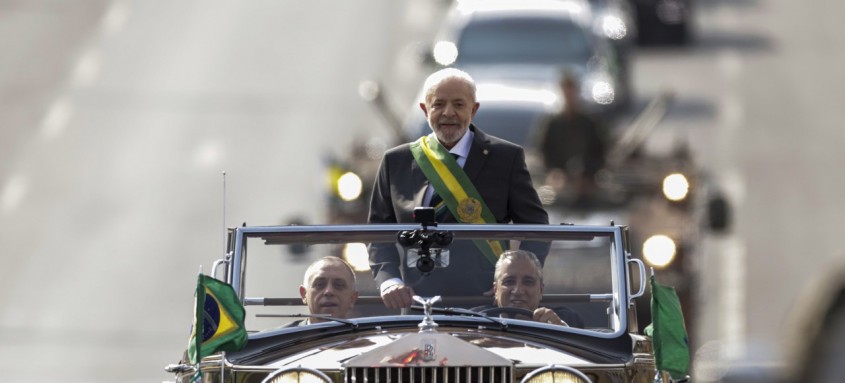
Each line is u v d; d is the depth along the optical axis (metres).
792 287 50.12
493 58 65.44
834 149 71.81
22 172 68.62
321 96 82.06
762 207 61.59
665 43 99.31
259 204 62.06
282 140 73.00
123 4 102.56
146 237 58.31
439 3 104.75
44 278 53.72
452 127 20.95
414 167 21.12
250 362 18.33
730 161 69.62
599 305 19.56
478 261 19.58
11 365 43.00
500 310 19.41
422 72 87.38
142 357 44.03
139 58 89.69
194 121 76.69
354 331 18.86
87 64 88.31
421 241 19.44
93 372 42.34
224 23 98.12
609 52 69.88
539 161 45.19
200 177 66.94
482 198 20.91
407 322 18.86
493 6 68.94
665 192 39.28
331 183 42.41
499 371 17.25
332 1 104.81
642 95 84.25
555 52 65.88
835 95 84.38
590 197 40.78
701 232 40.28
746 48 98.75
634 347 18.66
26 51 91.00
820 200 62.47
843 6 111.25
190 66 88.06
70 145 72.81
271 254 19.75
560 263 19.70
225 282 18.64
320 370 17.58
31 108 79.69
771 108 81.31
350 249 19.73
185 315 49.16
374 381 17.22
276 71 87.31
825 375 9.78
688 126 76.62
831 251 54.88
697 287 37.94
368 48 93.00
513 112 52.03
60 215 61.84
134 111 78.94
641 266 19.58
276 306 19.55
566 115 44.97
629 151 46.12
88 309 49.78
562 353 18.31
